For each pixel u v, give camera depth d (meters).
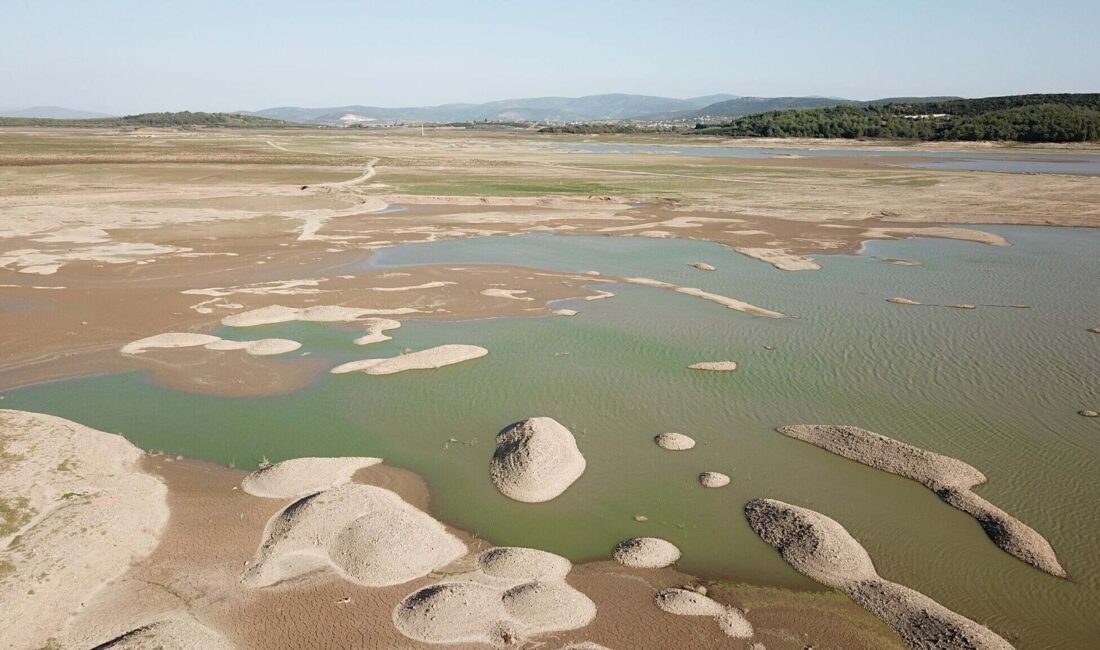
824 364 27.75
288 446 21.45
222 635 13.59
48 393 25.12
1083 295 37.41
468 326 32.78
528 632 13.70
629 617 14.26
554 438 20.78
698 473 19.92
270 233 54.59
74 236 51.12
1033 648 13.48
